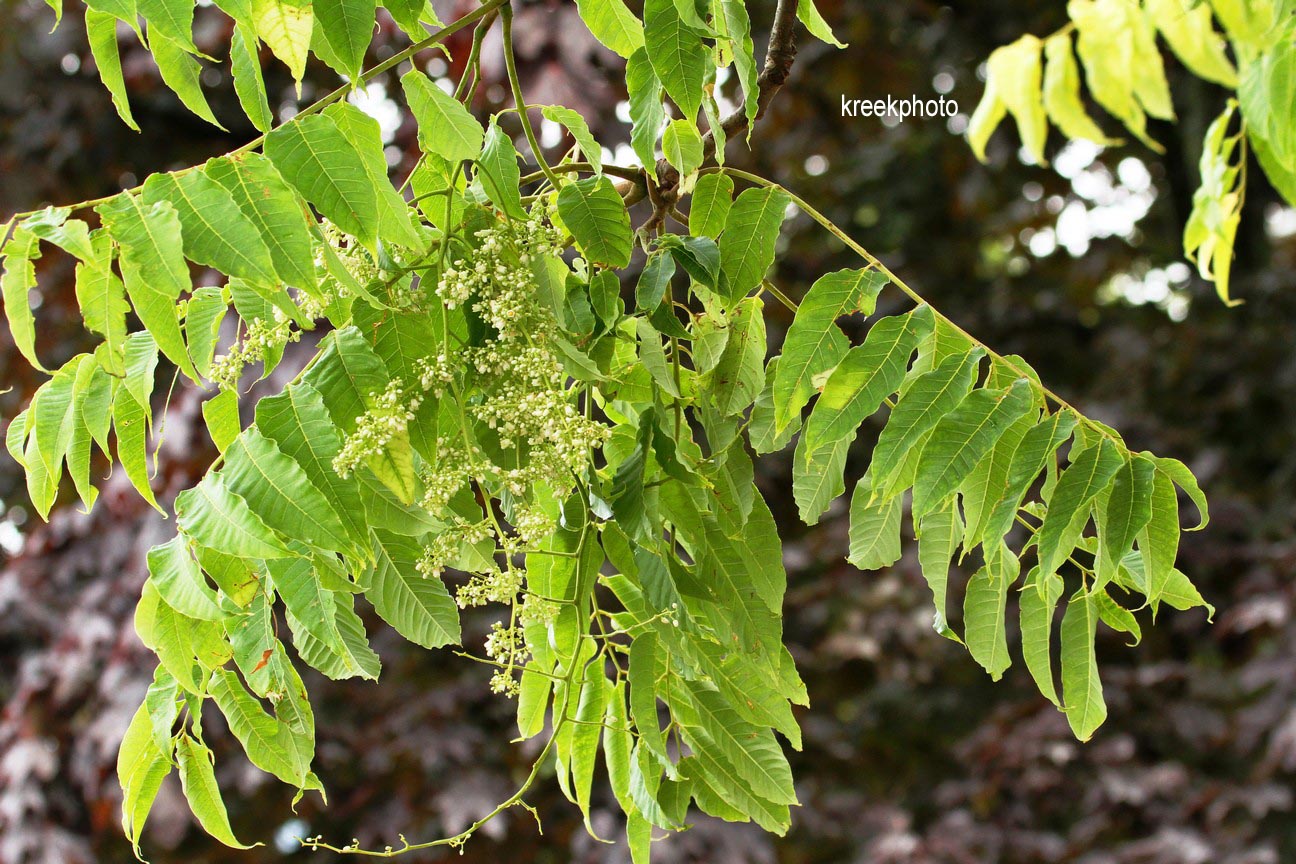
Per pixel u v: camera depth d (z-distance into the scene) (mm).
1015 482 2203
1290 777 5281
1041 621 2312
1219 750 5418
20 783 4859
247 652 2205
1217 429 6422
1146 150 6809
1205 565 5773
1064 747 5172
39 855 4793
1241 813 5176
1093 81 2930
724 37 2156
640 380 2295
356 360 2154
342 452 2129
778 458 5477
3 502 5957
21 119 5461
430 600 2199
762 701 2299
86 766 4840
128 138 5551
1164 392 6422
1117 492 2211
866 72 6234
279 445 2121
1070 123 2951
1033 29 6461
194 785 2248
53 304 5742
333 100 2113
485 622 5180
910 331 2203
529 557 2291
